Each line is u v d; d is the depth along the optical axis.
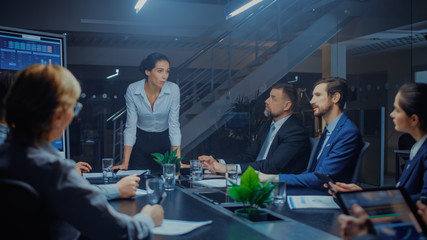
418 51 5.21
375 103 5.50
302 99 6.35
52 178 0.91
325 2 6.30
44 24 6.86
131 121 3.24
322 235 1.14
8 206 0.85
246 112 6.71
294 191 1.92
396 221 1.01
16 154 0.91
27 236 0.87
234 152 6.75
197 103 7.27
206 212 1.45
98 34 7.17
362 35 5.75
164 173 2.01
